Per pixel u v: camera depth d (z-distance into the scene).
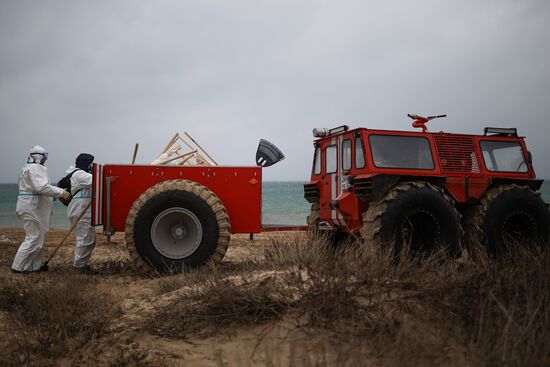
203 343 3.96
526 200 6.84
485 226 6.69
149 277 6.75
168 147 8.20
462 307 3.75
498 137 7.25
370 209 6.27
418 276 4.40
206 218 6.75
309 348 3.61
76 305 5.05
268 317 4.10
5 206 46.25
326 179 7.69
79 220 7.36
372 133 6.60
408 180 6.55
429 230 6.28
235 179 7.17
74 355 4.12
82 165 7.72
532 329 3.11
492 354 3.03
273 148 7.92
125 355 3.93
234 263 7.27
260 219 7.21
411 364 3.22
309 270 4.59
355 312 3.85
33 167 7.20
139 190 7.06
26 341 4.21
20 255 7.22
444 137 6.90
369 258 4.69
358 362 3.30
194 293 4.85
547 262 4.43
